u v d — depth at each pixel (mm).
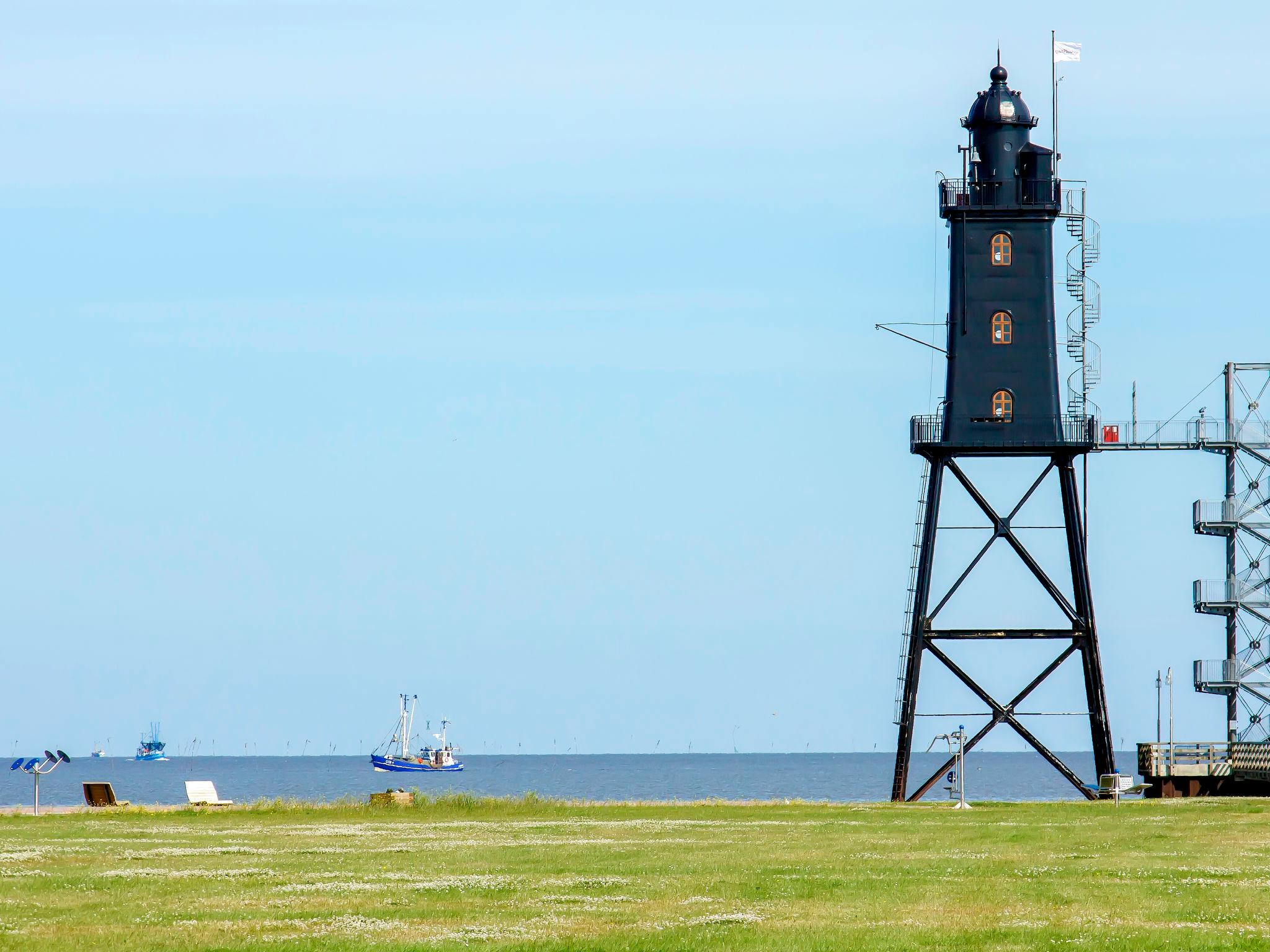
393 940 106938
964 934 108188
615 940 106312
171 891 134250
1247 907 120812
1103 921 114625
